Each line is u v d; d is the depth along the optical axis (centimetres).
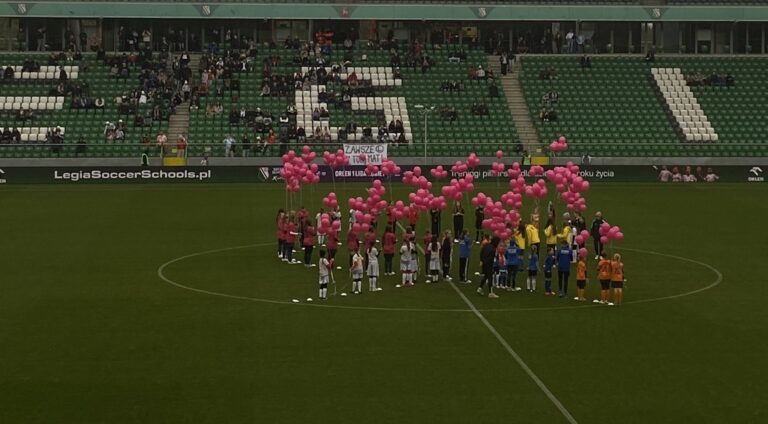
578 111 10756
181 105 10531
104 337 4294
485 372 3850
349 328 4459
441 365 3931
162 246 6341
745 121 10712
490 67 11438
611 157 10069
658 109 10838
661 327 4516
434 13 11544
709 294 5172
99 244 6388
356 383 3716
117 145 9769
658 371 3872
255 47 11344
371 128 10238
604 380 3766
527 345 4216
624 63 11488
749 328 4503
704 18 11781
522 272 5697
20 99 10388
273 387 3669
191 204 8119
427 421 3350
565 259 5059
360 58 11244
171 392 3616
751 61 11581
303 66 11075
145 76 10731
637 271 5738
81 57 10981
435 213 6234
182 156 9650
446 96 10875
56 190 8956
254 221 7306
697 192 9031
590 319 4650
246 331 4397
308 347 4162
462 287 5303
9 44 11450
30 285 5247
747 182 9738
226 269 5688
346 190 9025
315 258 6025
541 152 10100
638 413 3431
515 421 3353
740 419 3378
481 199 6150
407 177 6219
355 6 11469
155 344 4194
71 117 10281
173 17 11338
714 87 11138
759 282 5453
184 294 5081
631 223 7350
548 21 11762
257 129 10188
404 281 5316
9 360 3972
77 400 3538
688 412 3441
